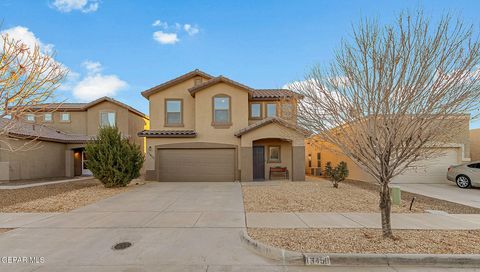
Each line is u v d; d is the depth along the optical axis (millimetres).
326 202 9102
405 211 7766
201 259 4590
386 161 4949
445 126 4594
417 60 4508
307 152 23156
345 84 5234
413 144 4770
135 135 23328
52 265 4387
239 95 16531
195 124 16531
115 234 5840
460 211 7820
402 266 4387
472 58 4402
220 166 16281
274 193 11070
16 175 16250
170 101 17141
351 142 5180
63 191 12062
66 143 20281
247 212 7730
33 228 6316
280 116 8766
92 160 12898
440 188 12680
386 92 4594
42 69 4016
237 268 4285
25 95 3838
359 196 10234
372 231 5805
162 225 6473
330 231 5844
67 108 21141
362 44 4992
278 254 4637
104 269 4242
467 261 4387
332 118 5438
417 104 4559
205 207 8453
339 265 4430
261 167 17031
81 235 5797
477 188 12617
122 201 9562
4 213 7828
